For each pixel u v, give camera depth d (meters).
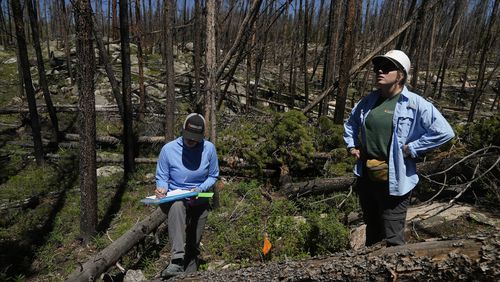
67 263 4.94
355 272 2.47
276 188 7.20
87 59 4.84
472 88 21.75
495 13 12.12
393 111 2.90
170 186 3.83
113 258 4.36
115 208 6.56
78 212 6.33
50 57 18.56
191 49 24.61
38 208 6.48
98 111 11.70
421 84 21.58
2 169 8.11
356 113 3.27
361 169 3.21
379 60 2.89
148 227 4.96
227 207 6.31
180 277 3.33
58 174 8.01
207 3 5.54
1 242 5.42
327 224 4.69
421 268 2.24
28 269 4.82
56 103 13.30
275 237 4.96
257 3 6.23
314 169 7.55
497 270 1.98
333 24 10.11
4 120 11.59
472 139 6.29
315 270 2.66
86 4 4.66
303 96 16.64
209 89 5.77
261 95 16.67
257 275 2.92
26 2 8.49
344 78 8.05
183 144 3.72
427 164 5.97
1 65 18.53
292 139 7.29
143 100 11.59
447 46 18.17
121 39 7.41
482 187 5.75
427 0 8.41
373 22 22.80
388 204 3.02
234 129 9.90
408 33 15.29
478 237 2.15
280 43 21.53
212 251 4.90
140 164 8.66
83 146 5.11
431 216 5.10
